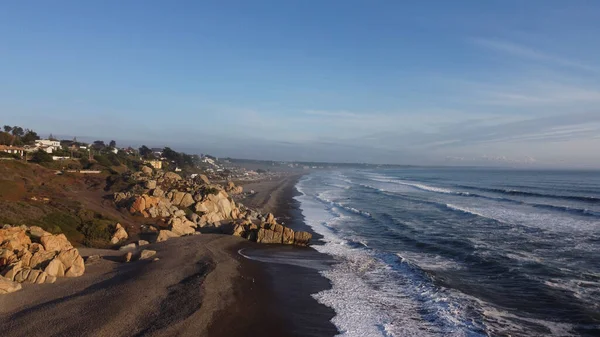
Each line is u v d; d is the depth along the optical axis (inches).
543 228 1823.3
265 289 1037.2
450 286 1045.8
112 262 1200.8
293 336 766.5
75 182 2485.2
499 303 920.9
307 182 6117.1
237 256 1376.7
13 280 942.4
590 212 2231.8
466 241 1567.4
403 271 1211.9
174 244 1483.8
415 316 863.1
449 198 3287.4
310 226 2095.2
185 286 966.4
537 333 763.4
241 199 3420.3
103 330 709.3
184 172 5610.2
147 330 722.8
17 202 1652.3
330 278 1152.2
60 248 1171.3
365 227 2014.0
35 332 696.4
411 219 2196.1
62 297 879.1
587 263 1230.3
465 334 766.5
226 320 813.9
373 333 780.0
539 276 1108.5
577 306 888.3
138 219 1904.5
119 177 2721.5
